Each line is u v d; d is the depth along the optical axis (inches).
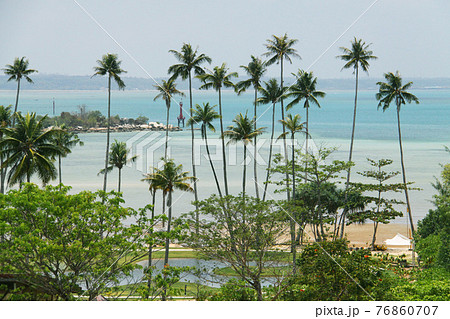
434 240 1450.5
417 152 5536.4
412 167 4655.5
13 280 1064.2
